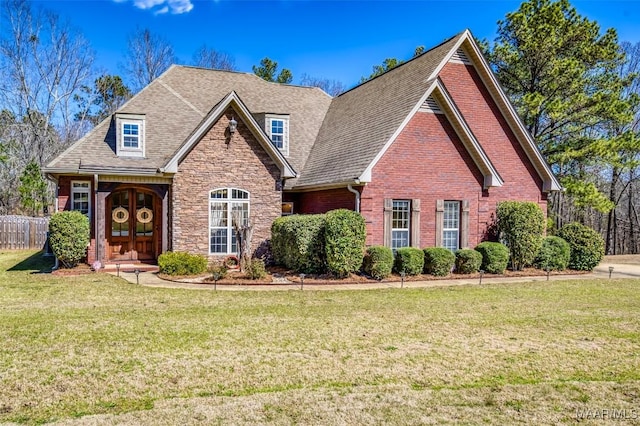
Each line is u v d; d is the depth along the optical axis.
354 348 7.71
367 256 15.55
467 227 17.88
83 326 8.88
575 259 18.55
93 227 17.14
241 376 6.45
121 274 15.57
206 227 16.92
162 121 18.84
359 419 5.22
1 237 26.41
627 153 27.66
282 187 18.41
